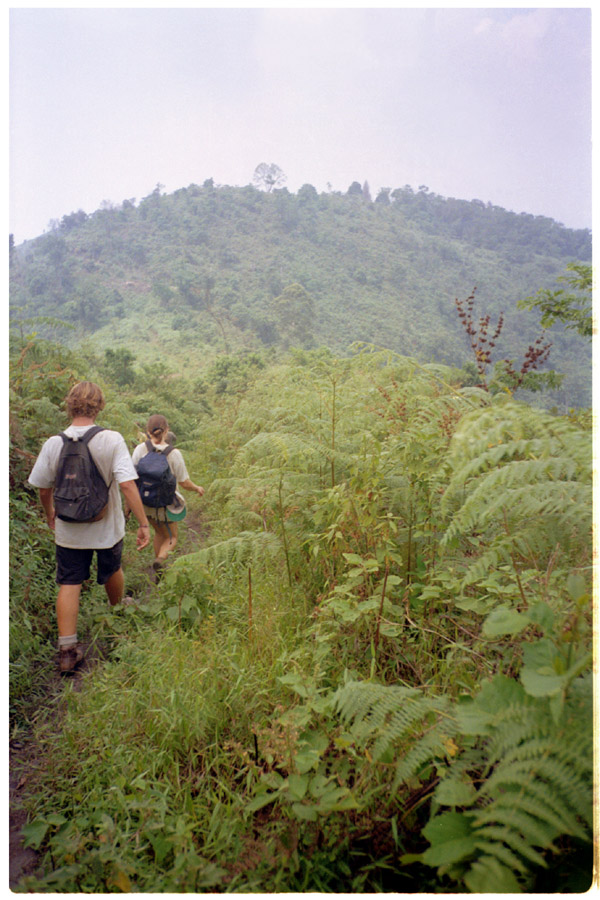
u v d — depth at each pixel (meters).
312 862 1.50
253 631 2.69
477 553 2.59
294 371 5.57
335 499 2.66
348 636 2.40
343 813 1.58
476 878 1.11
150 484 3.95
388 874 1.50
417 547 2.86
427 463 2.56
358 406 3.62
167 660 2.61
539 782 1.17
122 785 1.88
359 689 1.62
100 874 1.51
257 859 1.53
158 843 1.61
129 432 6.41
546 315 4.46
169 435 4.20
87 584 3.64
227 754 1.98
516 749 1.22
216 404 12.66
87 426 2.93
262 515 3.67
